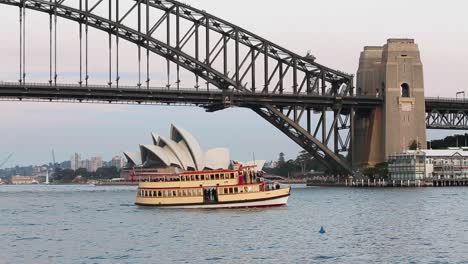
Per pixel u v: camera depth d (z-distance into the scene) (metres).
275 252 81.12
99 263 75.44
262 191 136.75
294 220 114.31
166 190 139.25
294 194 191.00
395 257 76.69
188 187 137.00
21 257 80.12
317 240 90.31
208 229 103.38
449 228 100.62
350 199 163.88
